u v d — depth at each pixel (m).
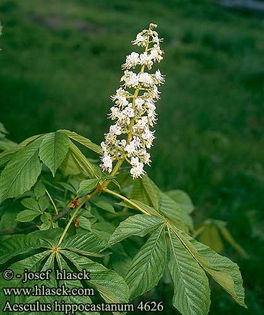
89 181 1.97
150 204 2.39
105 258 2.54
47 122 9.55
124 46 17.36
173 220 2.41
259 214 7.50
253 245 6.68
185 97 13.31
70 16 21.69
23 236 1.87
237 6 30.80
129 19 22.78
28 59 14.73
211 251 1.93
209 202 7.79
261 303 5.75
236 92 14.41
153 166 8.37
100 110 10.98
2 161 2.19
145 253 1.85
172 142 9.98
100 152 2.18
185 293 1.80
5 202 2.46
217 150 9.91
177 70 16.00
